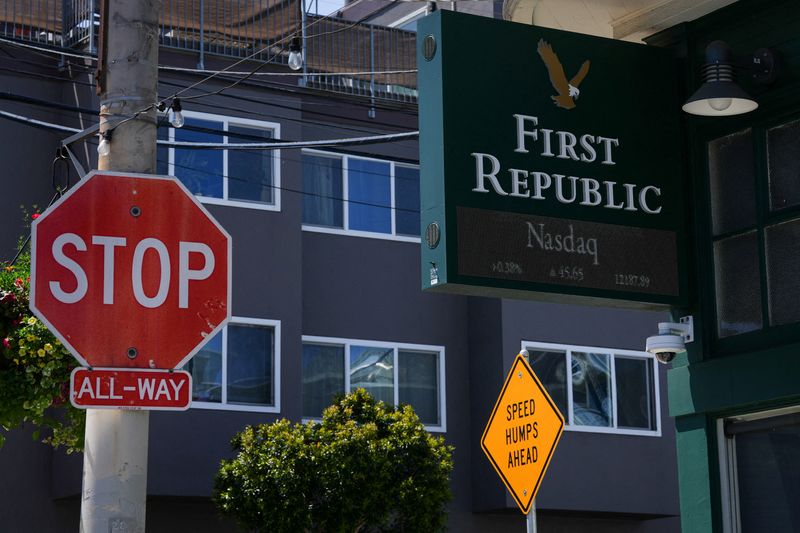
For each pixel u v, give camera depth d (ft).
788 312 35.99
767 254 36.58
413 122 89.92
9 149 78.23
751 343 36.65
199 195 79.56
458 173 33.42
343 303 85.61
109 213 28.25
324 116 86.84
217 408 77.87
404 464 72.74
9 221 77.56
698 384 37.42
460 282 32.81
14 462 75.82
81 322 27.68
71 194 28.07
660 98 37.42
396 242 88.38
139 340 27.94
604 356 89.81
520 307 87.71
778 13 36.58
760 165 36.88
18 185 78.23
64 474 76.07
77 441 44.52
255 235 81.00
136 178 28.55
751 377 35.83
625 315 91.09
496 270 33.35
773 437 36.70
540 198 34.40
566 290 34.30
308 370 83.87
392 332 86.99
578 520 90.99
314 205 86.07
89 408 27.43
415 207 89.71
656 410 90.89
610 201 35.65
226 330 79.15
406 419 74.49
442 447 74.54
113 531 27.43
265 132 82.58
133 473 27.78
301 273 82.99
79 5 80.07
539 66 35.24
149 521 77.71
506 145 34.22
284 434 71.51
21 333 39.78
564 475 86.33
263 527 70.08
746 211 37.47
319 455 70.74
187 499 77.10
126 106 30.09
